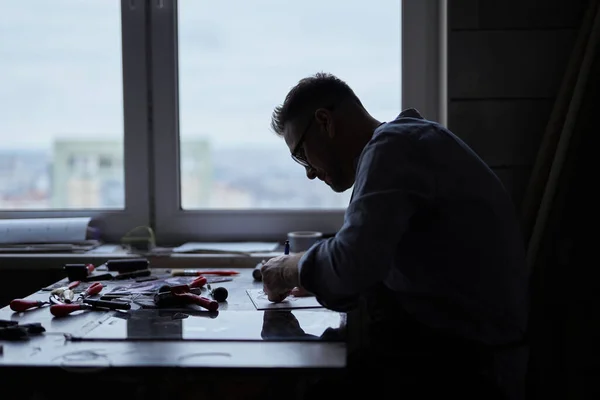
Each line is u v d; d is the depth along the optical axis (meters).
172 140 1.98
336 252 0.99
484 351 1.05
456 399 0.99
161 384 1.07
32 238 1.87
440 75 1.88
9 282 1.80
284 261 1.21
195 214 2.00
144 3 1.94
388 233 0.98
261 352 0.92
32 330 1.01
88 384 1.21
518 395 1.07
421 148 1.05
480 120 1.78
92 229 1.98
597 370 1.64
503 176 1.79
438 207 1.05
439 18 1.88
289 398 1.10
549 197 1.62
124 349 0.94
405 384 1.01
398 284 1.12
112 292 1.32
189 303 1.21
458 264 1.05
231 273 1.55
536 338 1.64
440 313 1.08
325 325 1.07
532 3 1.75
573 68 1.68
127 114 1.97
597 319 1.64
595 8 1.68
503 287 1.06
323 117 1.19
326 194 1.99
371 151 1.05
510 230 1.09
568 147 1.61
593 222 1.62
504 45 1.76
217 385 1.09
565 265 1.63
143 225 2.00
